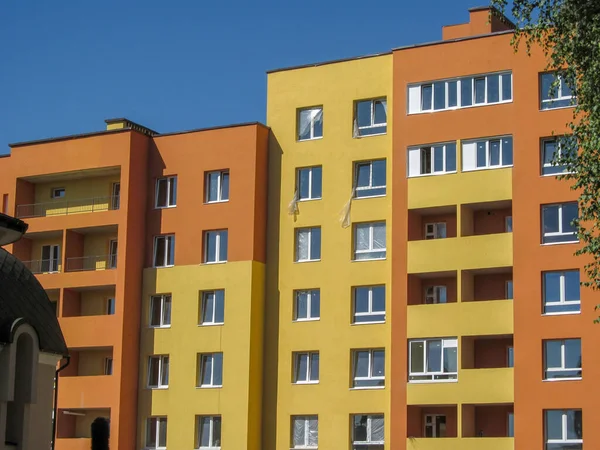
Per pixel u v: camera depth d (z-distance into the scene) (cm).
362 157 5928
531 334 5266
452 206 5569
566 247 5275
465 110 5622
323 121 6069
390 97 5900
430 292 5725
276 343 5975
